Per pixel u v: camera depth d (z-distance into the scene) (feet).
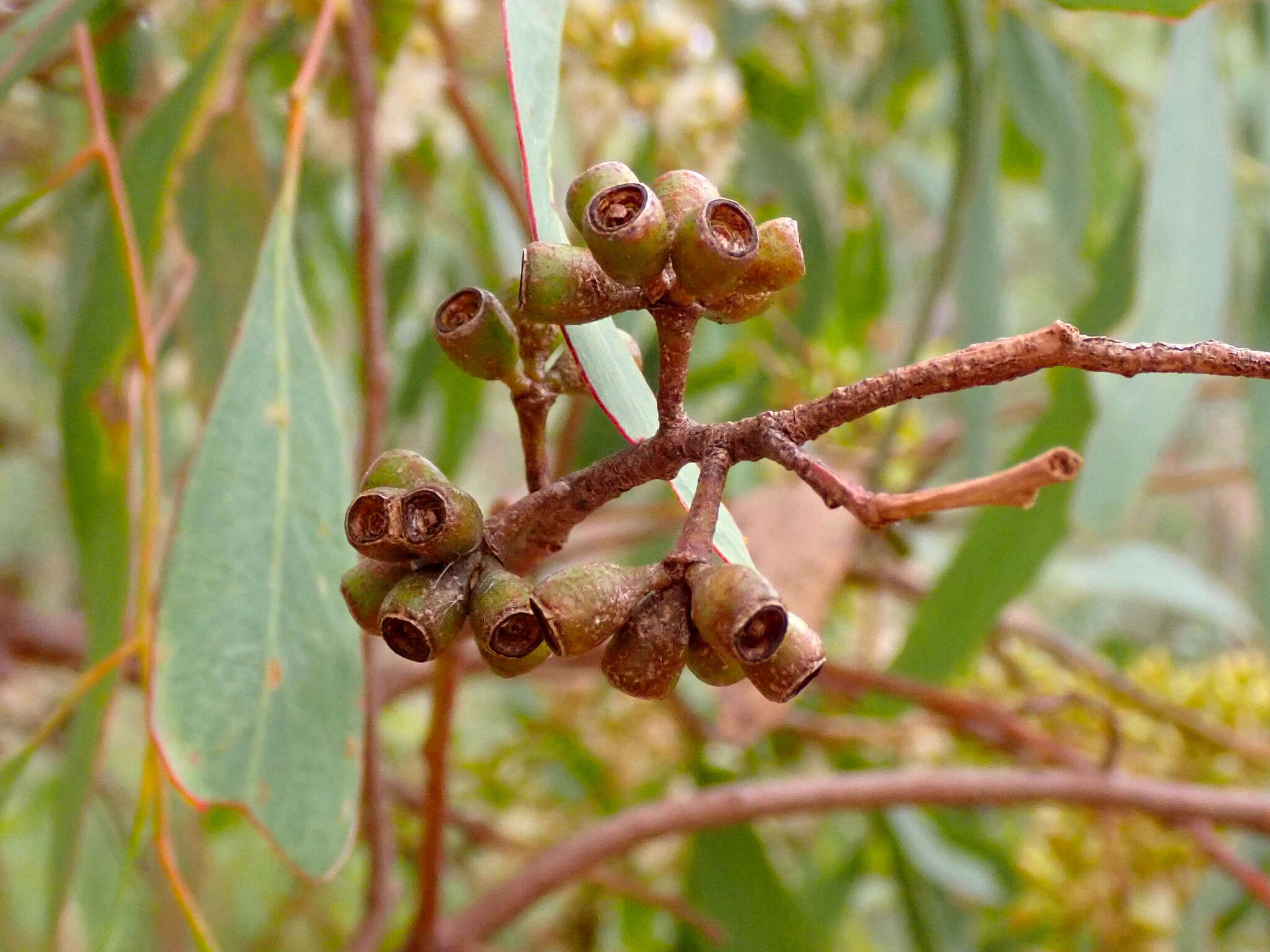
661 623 0.53
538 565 0.60
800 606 1.15
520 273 0.55
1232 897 1.36
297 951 1.89
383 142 1.38
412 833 1.72
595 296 0.55
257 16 1.16
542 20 0.62
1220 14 1.21
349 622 0.69
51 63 1.26
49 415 1.98
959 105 1.21
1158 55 2.02
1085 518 0.96
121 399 0.86
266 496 0.69
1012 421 1.89
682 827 1.14
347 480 0.72
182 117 0.90
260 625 0.67
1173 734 1.45
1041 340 0.51
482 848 1.82
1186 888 1.46
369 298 1.01
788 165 1.59
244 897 1.91
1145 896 1.45
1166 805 1.15
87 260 1.39
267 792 0.64
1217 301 1.11
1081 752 1.48
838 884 1.74
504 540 0.56
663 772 1.76
